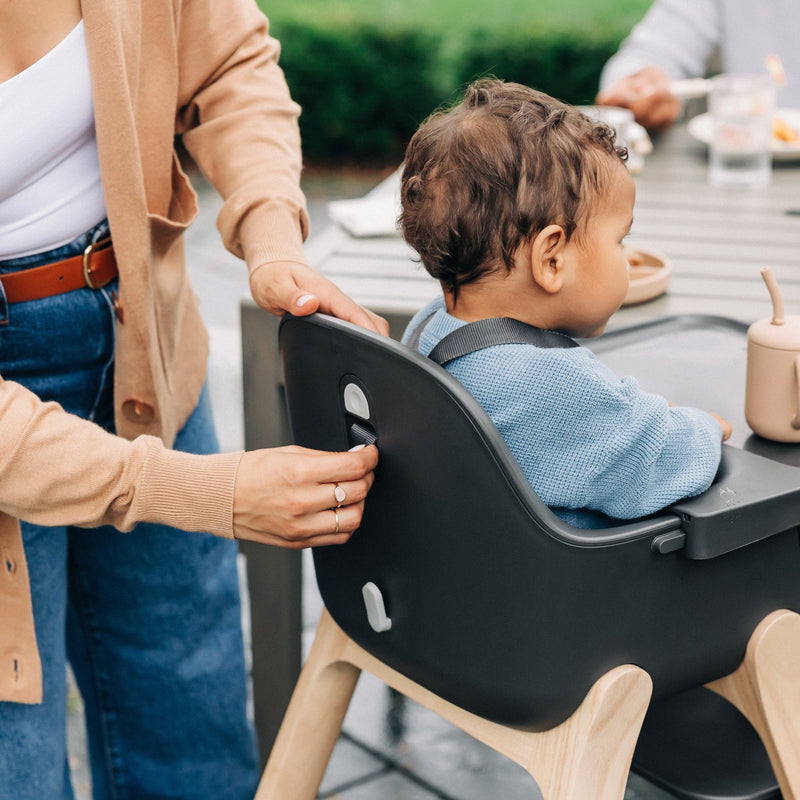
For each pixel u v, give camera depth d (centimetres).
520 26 560
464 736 186
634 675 99
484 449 89
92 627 140
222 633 146
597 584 94
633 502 99
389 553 104
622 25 553
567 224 99
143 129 119
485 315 105
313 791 129
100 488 97
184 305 135
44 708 122
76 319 116
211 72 130
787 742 110
